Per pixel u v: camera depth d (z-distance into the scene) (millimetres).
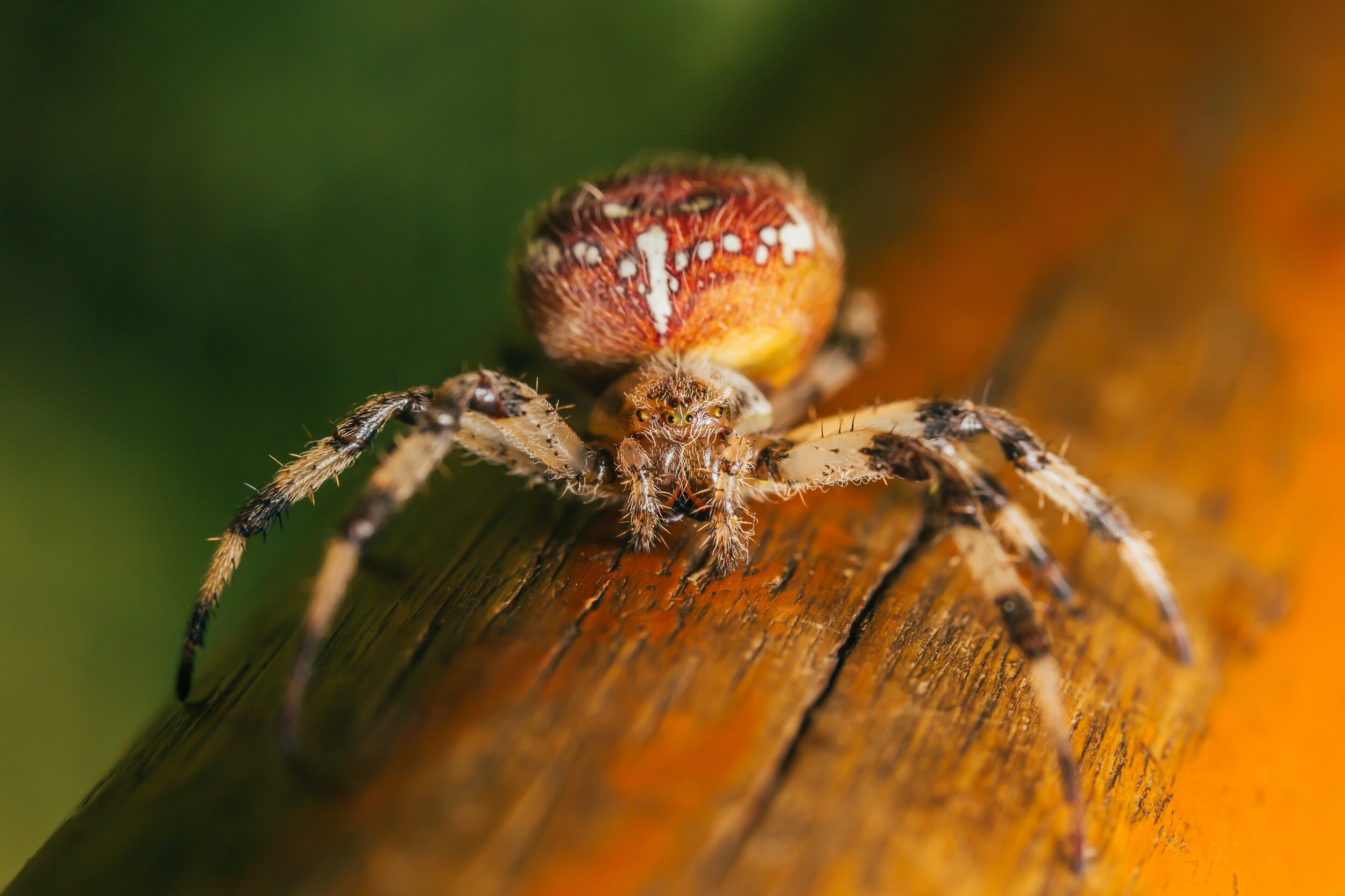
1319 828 88
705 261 94
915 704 85
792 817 82
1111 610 92
